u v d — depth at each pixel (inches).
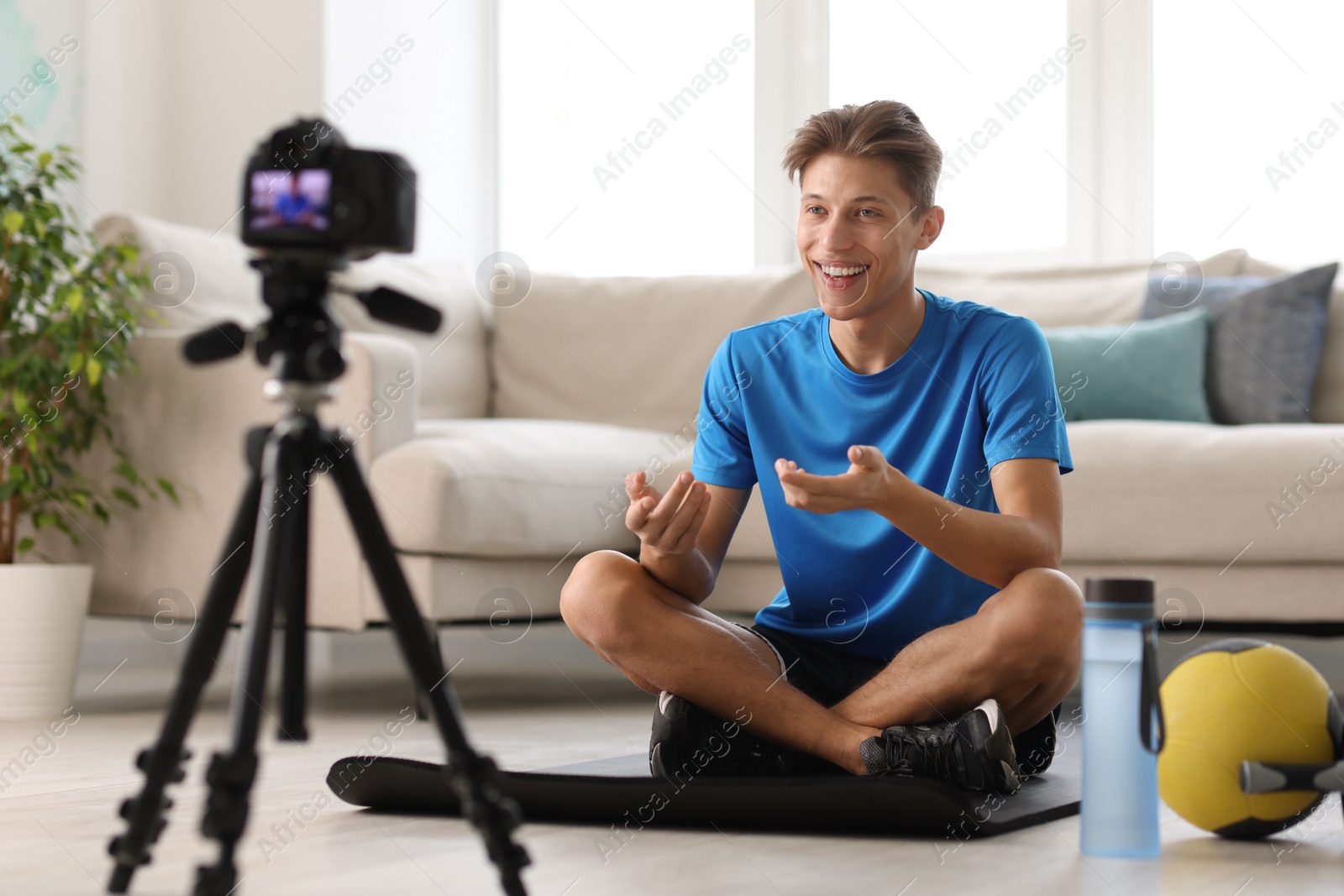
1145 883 44.1
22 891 43.4
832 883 44.4
